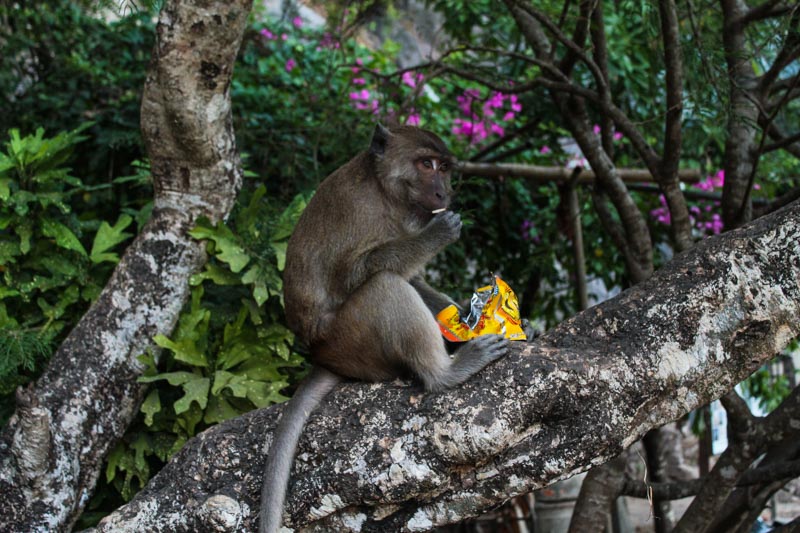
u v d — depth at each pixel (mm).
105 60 8500
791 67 7965
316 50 9180
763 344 3383
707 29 6629
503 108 8289
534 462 3395
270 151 7715
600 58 6145
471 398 3432
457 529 8219
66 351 4859
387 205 4289
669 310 3449
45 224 5430
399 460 3463
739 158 5984
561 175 7547
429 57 7355
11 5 8320
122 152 7453
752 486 5750
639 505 10141
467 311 4203
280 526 3635
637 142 5988
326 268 4148
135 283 5027
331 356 3959
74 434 4691
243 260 5176
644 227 6277
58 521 4574
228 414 5180
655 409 3473
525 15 6648
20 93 8547
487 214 8711
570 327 3645
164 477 3998
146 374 4969
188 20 4672
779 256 3348
